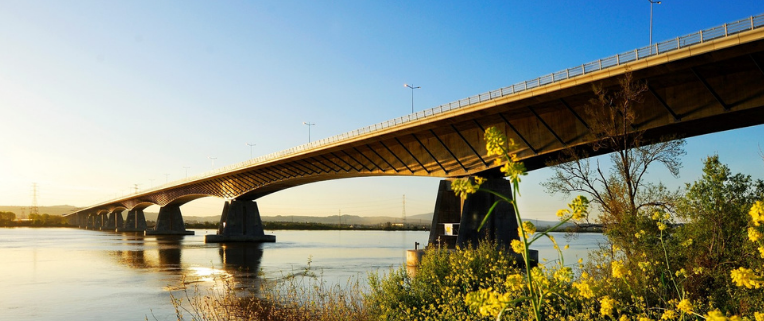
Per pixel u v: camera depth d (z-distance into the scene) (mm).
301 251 83750
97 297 32375
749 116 39469
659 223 7973
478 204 59688
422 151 67000
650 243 13430
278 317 14961
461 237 58188
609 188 28828
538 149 52719
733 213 14086
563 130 49938
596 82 42625
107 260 62656
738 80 37844
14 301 31062
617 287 10445
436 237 63906
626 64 39562
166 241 128000
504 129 56281
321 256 70062
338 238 161750
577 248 56344
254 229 129750
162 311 26438
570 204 4258
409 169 69750
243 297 22719
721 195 14359
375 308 13406
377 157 74688
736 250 13367
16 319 25656
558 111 50531
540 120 51406
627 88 36031
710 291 12094
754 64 36188
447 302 11859
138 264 56781
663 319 6715
